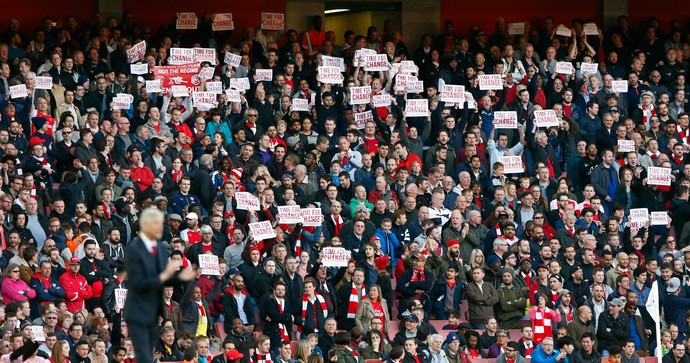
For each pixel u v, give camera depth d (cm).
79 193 10044
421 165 11506
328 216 10356
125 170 10206
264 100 11825
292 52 13050
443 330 9525
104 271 9188
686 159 12019
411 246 9869
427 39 13562
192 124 11381
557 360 9019
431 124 11994
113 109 11044
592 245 10188
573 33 13462
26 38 13200
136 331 4819
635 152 11681
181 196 10175
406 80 11825
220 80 11900
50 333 8306
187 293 8856
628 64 14038
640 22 14988
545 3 14838
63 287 8950
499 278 9900
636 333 9781
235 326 8856
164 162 10625
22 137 10606
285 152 11212
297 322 9288
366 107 12044
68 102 11138
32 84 10931
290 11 14262
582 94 12662
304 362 8794
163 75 11575
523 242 10031
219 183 10538
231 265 9669
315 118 11919
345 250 9588
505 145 11644
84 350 8250
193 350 8300
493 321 9344
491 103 12175
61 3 13488
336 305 9531
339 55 13475
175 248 9350
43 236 9650
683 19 15088
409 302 9269
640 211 10756
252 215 10050
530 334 9231
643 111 12731
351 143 11256
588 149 11781
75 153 10412
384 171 10981
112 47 12412
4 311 8375
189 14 13138
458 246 10056
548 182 11294
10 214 9569
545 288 9800
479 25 14738
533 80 12581
